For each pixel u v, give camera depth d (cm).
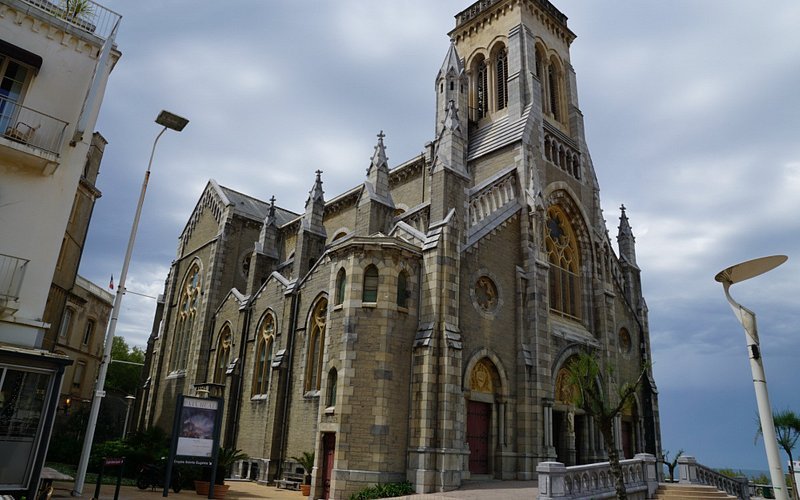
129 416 5672
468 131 4594
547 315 3450
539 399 3191
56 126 2306
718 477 3231
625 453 4106
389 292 2903
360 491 2586
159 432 3469
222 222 5338
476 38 4938
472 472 2950
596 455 3581
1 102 2230
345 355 2823
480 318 3144
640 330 4584
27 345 2088
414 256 3036
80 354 5403
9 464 1766
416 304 2986
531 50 4484
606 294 4216
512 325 3344
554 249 4072
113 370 8344
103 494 2412
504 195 3694
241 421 4044
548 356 3350
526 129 4006
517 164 3872
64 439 4391
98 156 3888
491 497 2292
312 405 3406
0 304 2041
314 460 2881
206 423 2544
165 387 5231
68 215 2281
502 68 4641
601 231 4412
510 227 3578
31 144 2220
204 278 5241
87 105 2303
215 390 4269
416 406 2769
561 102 4812
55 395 1881
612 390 3900
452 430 2725
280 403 3619
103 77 2461
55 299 3497
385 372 2770
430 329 2866
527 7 4712
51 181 2264
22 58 2252
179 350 5344
